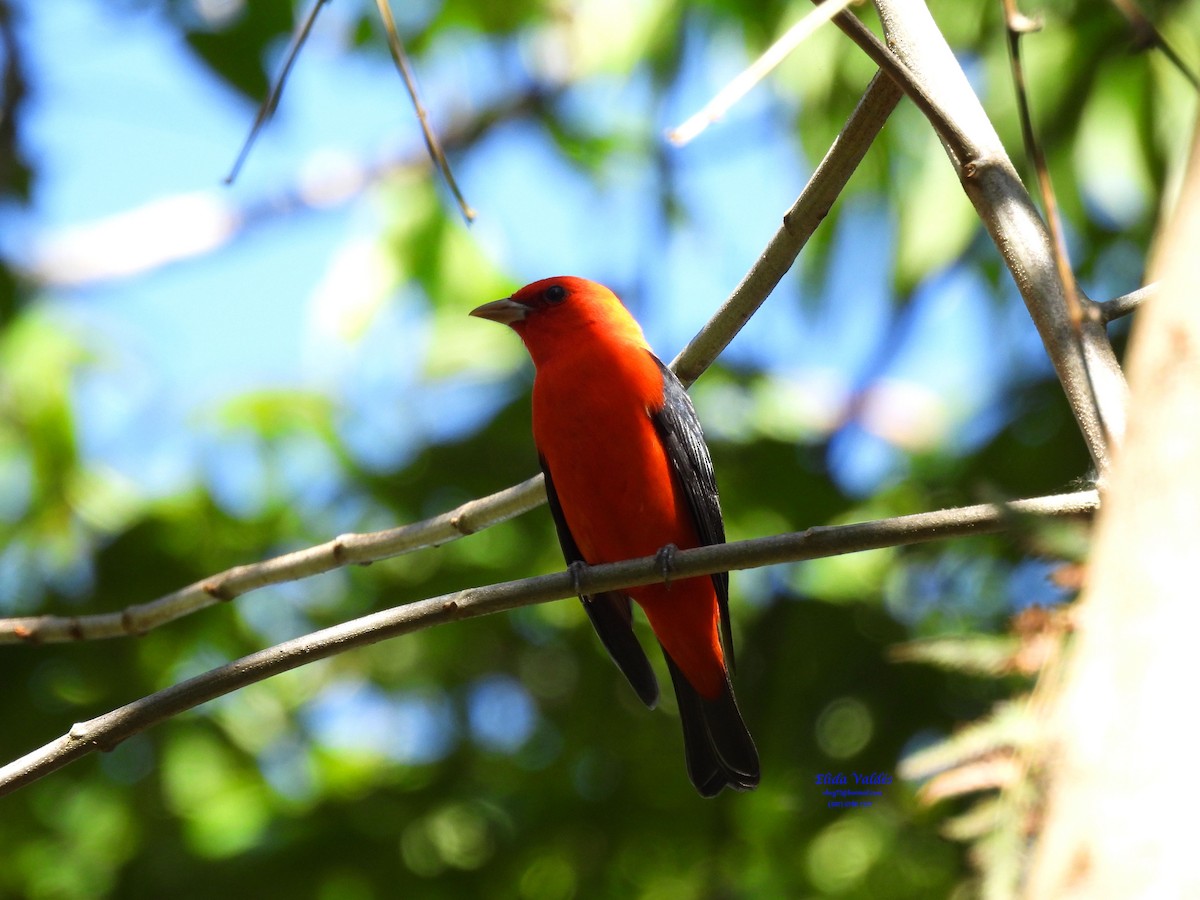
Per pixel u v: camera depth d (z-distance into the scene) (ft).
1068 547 13.16
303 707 49.75
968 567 41.88
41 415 46.83
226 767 47.03
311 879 42.22
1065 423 41.09
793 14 42.86
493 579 45.14
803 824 41.47
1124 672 7.53
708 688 29.84
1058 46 38.27
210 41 43.32
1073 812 7.43
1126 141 37.63
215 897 42.04
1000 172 18.51
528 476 45.65
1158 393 8.00
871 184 41.83
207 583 27.45
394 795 44.47
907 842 39.60
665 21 47.55
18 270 49.32
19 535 46.44
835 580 42.88
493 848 43.01
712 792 29.50
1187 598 7.47
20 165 44.70
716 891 41.75
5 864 44.86
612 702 45.21
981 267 42.06
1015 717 13.65
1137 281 40.60
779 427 45.21
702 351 25.26
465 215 19.63
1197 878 6.88
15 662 44.04
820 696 41.88
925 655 14.73
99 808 45.78
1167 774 7.14
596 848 43.06
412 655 49.11
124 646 45.27
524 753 46.16
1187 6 37.40
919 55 19.56
